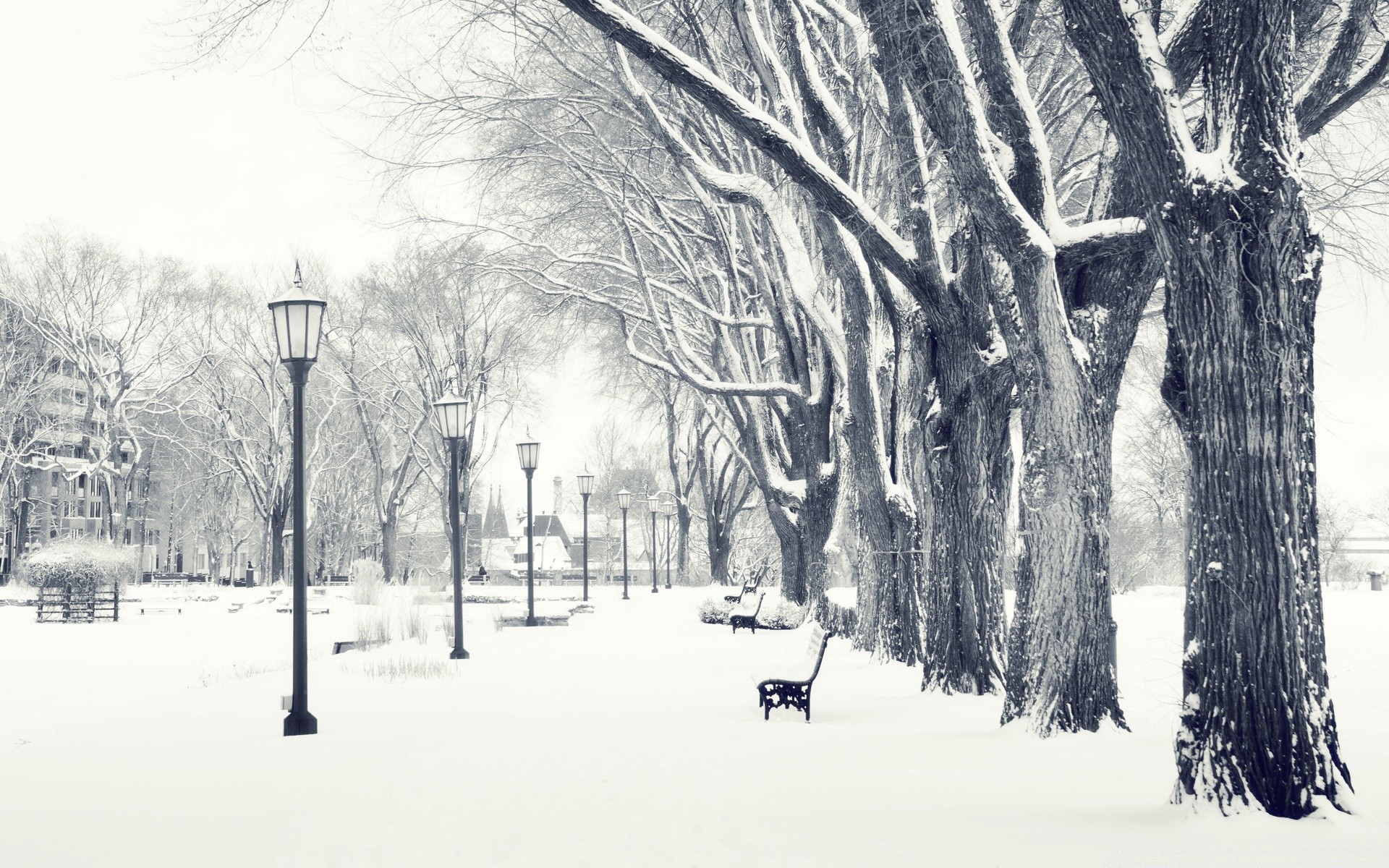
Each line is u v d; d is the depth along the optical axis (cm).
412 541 7694
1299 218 705
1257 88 710
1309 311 710
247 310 5775
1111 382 1101
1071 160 1848
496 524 12688
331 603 4241
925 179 1320
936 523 1441
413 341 5300
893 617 1822
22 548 6219
